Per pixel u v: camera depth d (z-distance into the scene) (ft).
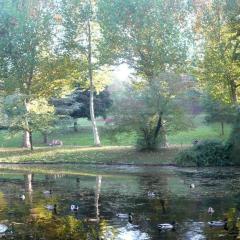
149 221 67.05
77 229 63.31
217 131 195.62
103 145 203.21
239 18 163.73
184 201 81.76
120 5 176.14
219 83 171.83
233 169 131.75
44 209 76.74
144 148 162.30
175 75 159.22
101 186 102.53
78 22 192.03
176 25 179.11
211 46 171.63
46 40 200.23
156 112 155.94
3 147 219.61
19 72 200.23
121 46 177.37
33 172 132.87
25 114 191.72
